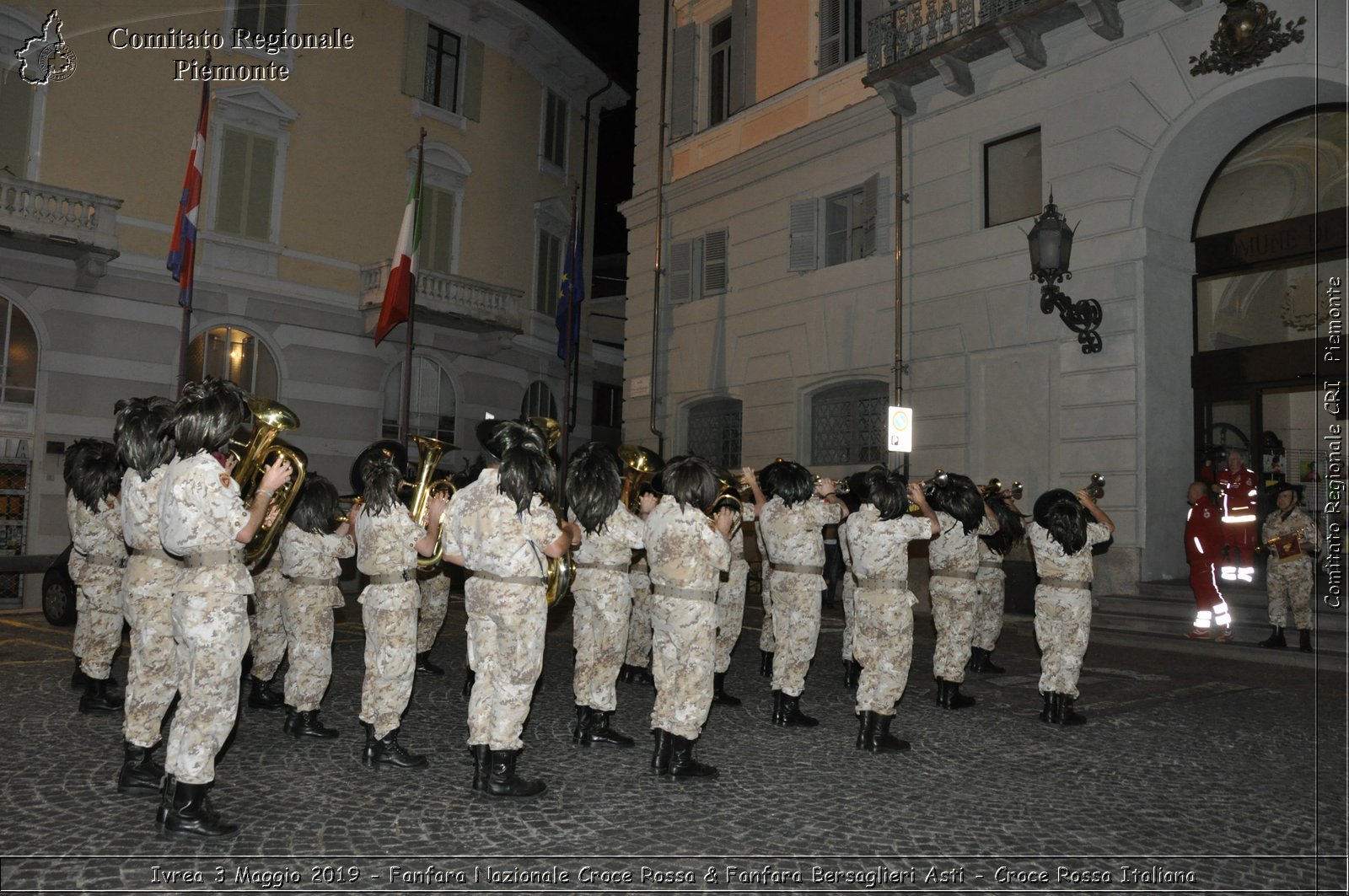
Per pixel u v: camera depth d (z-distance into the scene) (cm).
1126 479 1216
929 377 1449
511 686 496
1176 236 1269
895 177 1498
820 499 696
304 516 609
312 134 1919
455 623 1241
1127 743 646
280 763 556
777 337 1694
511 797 496
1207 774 571
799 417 1652
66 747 578
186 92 1764
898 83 1462
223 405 441
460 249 2148
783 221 1694
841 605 1541
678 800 502
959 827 471
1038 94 1337
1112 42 1257
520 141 2292
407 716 688
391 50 2044
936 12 1437
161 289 1712
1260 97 1148
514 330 2128
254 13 1852
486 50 2212
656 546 554
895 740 620
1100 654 1044
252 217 1834
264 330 1836
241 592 442
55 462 1588
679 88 1920
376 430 1972
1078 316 1262
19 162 1574
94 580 663
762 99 1758
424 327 2050
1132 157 1232
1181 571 1236
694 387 1847
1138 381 1212
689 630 540
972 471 1389
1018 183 1386
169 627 498
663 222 1942
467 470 742
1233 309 1264
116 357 1659
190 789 428
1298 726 698
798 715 688
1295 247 1188
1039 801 515
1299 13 1088
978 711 748
